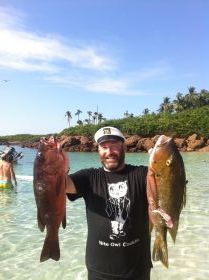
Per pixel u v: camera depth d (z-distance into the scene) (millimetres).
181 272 2842
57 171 1320
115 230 1509
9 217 4680
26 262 3102
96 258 1527
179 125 26109
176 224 1335
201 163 13742
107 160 1551
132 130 27500
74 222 4395
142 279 1527
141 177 1543
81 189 1576
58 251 1361
